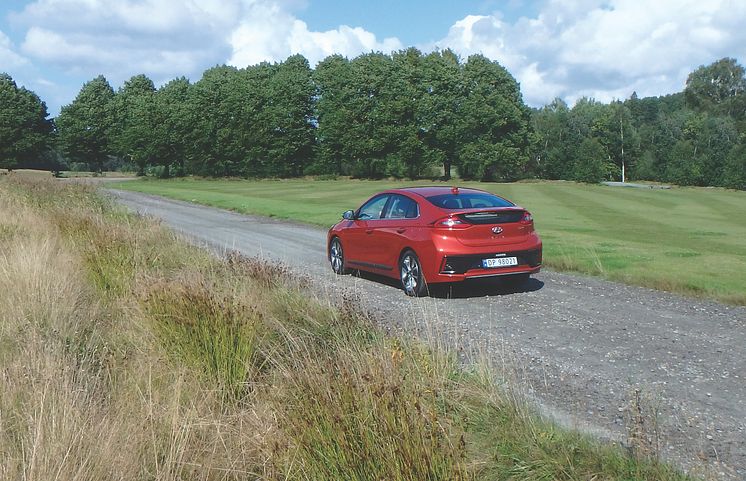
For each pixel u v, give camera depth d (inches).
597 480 136.6
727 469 145.6
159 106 3329.2
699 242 687.1
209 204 1259.8
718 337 265.7
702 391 199.5
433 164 3329.2
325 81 3339.1
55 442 128.9
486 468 141.7
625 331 276.1
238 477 138.3
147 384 177.6
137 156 3334.2
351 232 429.4
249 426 155.1
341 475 126.3
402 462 119.7
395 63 3277.6
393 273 384.8
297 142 3339.1
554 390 199.9
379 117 3221.0
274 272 324.5
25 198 757.3
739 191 2755.9
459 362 212.4
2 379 172.7
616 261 474.6
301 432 136.5
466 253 348.5
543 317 304.8
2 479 122.5
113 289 310.5
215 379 190.9
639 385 204.5
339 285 395.9
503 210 357.4
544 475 139.1
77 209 589.0
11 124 3791.8
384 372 149.5
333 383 146.0
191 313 212.4
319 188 2249.0
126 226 472.1
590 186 2706.7
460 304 338.6
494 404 169.8
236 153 3297.2
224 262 347.9
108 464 128.3
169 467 129.6
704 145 3307.1
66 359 191.6
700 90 4899.1
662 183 3538.4
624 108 3791.8
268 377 192.1
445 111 3181.6
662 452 155.1
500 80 3225.9
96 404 160.9
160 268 359.3
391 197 407.8
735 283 378.0
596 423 173.0
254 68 3575.3
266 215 980.6
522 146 3260.3
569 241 606.2
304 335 219.6
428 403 148.1
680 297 355.3
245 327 205.6
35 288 270.8
